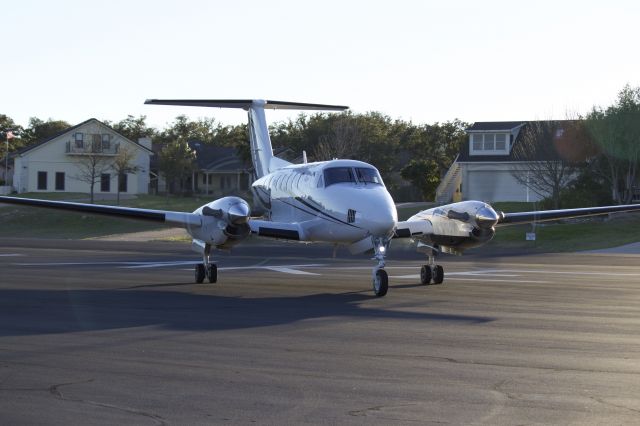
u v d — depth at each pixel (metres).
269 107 25.23
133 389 7.90
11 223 55.59
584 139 47.53
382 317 13.20
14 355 9.60
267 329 11.79
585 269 24.67
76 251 32.88
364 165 18.33
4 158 94.12
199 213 18.38
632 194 47.75
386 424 6.75
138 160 76.50
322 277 21.34
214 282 19.44
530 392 7.82
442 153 98.19
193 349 10.06
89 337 10.98
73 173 74.44
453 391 7.86
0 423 6.72
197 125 125.12
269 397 7.61
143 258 28.84
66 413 7.03
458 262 28.06
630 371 8.80
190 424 6.74
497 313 13.80
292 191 19.77
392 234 17.17
